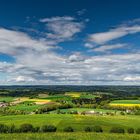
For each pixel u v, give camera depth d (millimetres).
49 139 24797
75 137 27156
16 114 108562
